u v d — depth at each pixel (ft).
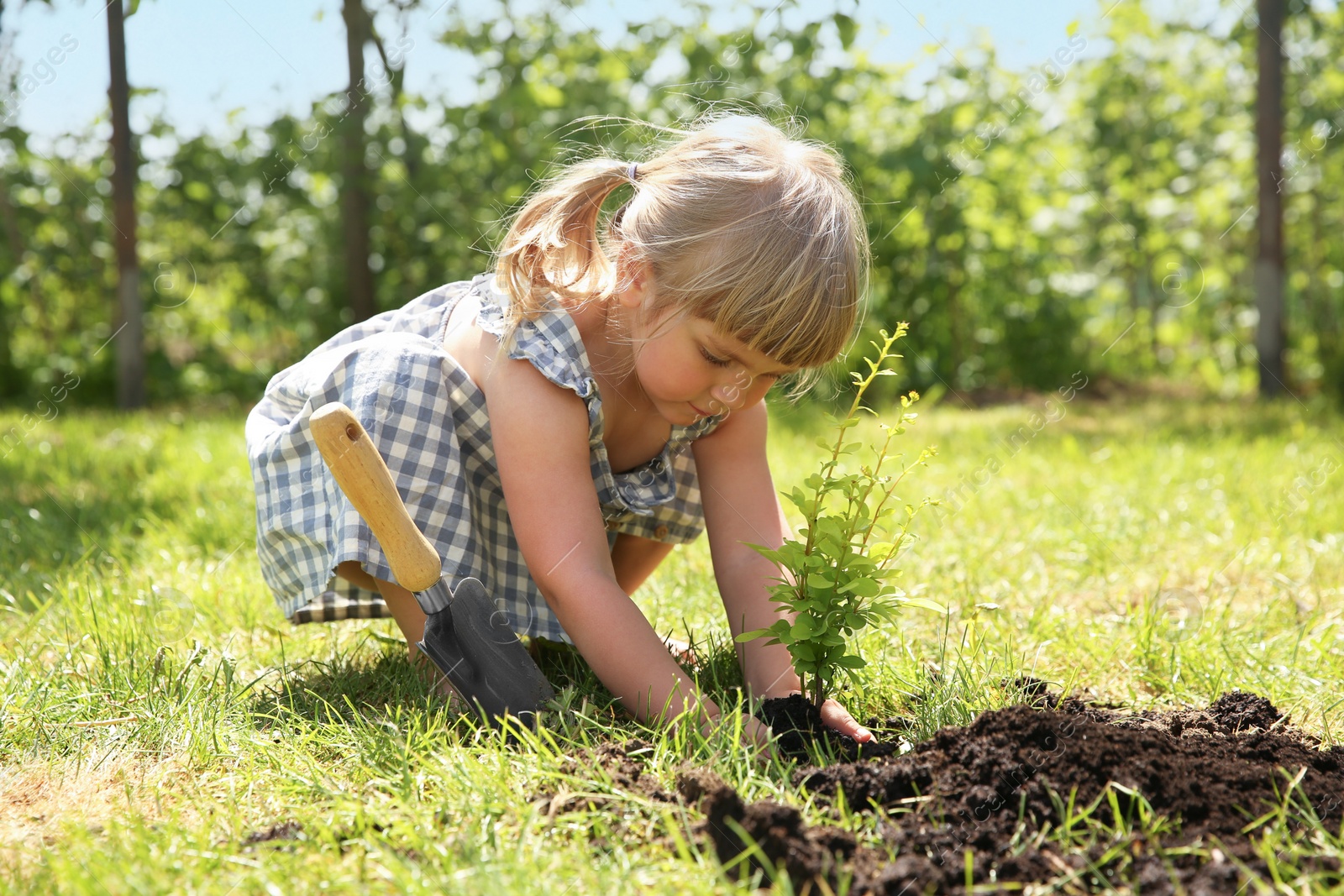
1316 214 23.68
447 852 3.67
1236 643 6.40
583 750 4.44
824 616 4.85
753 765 4.39
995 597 7.58
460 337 5.62
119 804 4.31
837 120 21.97
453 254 22.56
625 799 4.03
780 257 4.72
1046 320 25.07
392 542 4.78
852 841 3.66
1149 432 16.14
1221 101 24.80
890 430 4.82
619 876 3.58
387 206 21.97
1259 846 3.67
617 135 19.21
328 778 4.39
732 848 3.66
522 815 3.94
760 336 4.75
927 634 6.62
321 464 5.53
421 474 5.27
